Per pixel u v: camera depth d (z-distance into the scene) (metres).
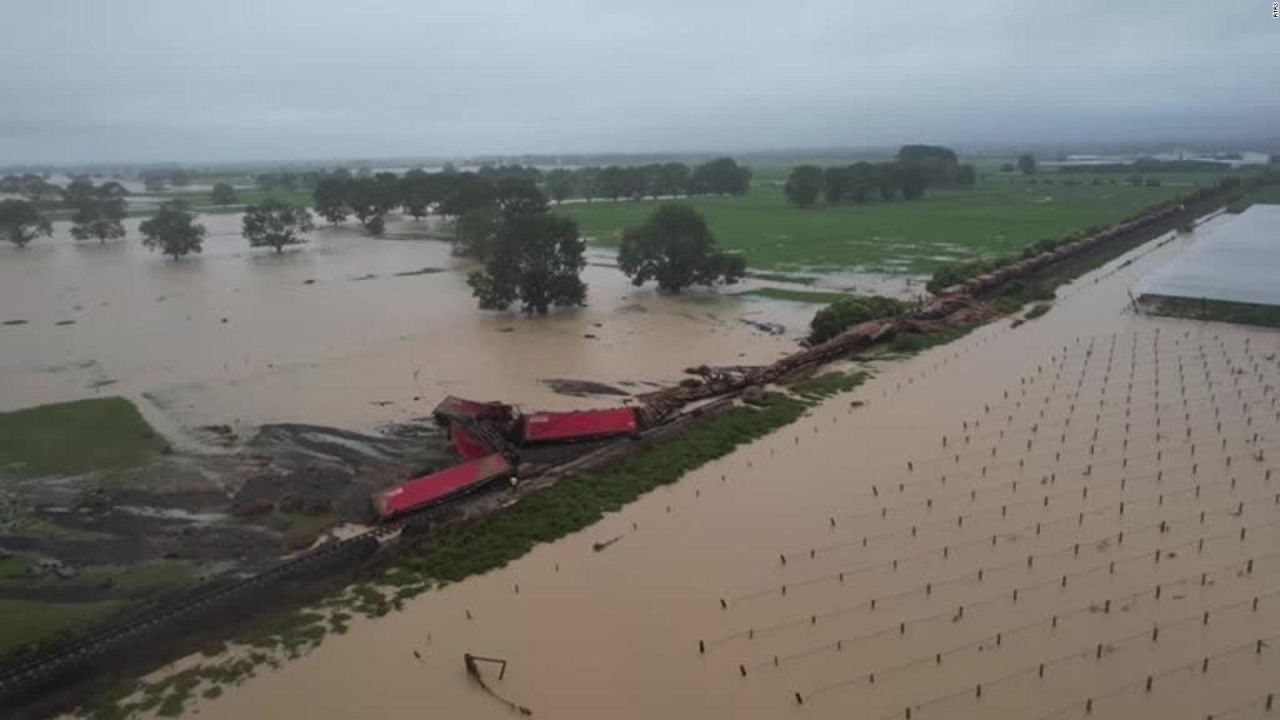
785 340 77.12
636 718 28.16
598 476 46.22
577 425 50.56
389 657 31.27
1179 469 45.78
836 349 68.94
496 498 43.78
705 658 31.14
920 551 38.25
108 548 39.03
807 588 35.50
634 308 91.62
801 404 58.03
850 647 31.62
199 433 54.19
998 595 34.66
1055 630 32.25
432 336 80.00
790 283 104.25
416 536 39.28
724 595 35.09
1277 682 29.08
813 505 43.06
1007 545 38.53
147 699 28.86
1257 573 35.56
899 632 32.41
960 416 54.94
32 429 54.94
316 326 84.88
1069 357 67.38
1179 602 33.69
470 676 30.17
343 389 63.50
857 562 37.50
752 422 54.28
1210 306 81.38
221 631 32.53
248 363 71.12
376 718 28.22
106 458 49.91
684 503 43.69
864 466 47.62
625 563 37.75
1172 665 30.03
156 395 62.44
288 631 32.69
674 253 96.81
